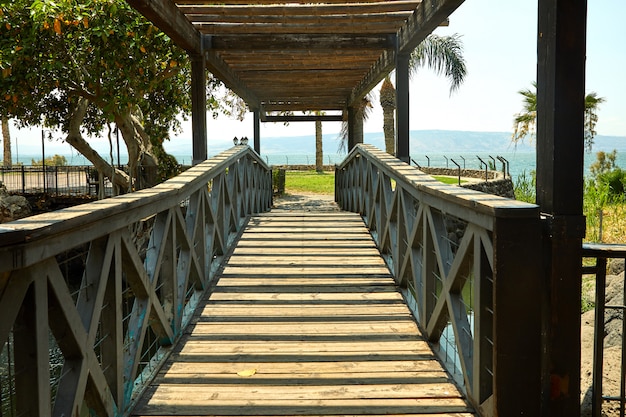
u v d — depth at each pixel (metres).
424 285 3.67
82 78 11.34
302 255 5.87
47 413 1.86
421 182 3.55
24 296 1.73
